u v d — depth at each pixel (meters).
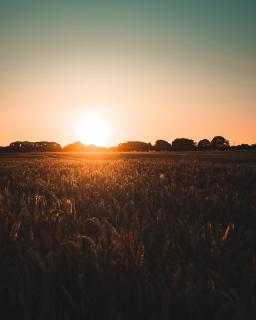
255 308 2.66
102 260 3.52
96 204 6.79
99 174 13.60
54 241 4.23
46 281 3.08
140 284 3.08
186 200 7.29
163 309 2.63
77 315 2.82
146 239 4.54
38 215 5.63
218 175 14.24
